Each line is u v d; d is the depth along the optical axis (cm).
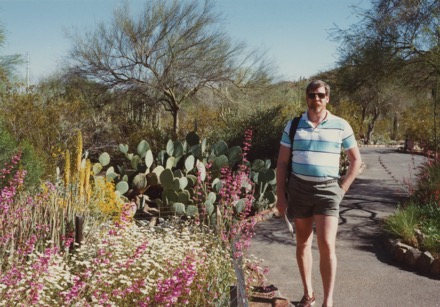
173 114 2125
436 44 1291
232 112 2186
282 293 555
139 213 930
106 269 480
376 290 577
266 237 802
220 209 732
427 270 648
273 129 1638
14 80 1448
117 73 2094
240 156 1079
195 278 476
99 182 812
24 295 417
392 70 1409
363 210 995
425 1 1309
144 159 1084
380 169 1742
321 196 446
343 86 1490
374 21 1377
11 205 588
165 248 539
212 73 2120
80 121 1633
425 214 824
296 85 2944
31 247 468
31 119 1369
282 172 466
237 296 387
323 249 447
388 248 730
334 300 546
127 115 2073
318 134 449
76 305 408
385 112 3997
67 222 594
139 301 434
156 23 2061
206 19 2098
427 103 1803
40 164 944
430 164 1141
